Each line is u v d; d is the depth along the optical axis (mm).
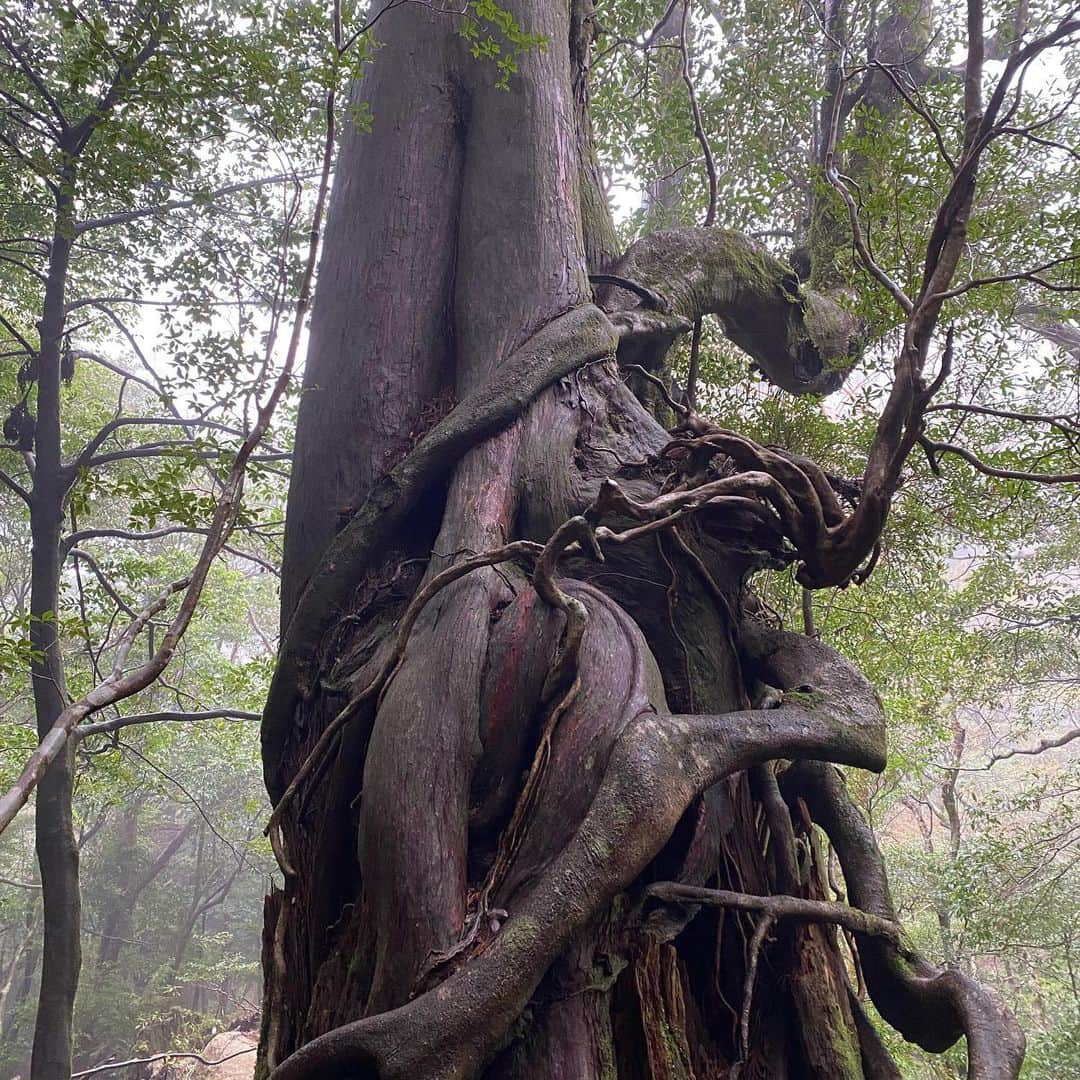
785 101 8422
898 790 14820
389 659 3211
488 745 3182
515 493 3828
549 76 4930
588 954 2828
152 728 13312
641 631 3594
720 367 7098
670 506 3104
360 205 4926
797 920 3506
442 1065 2436
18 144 7727
